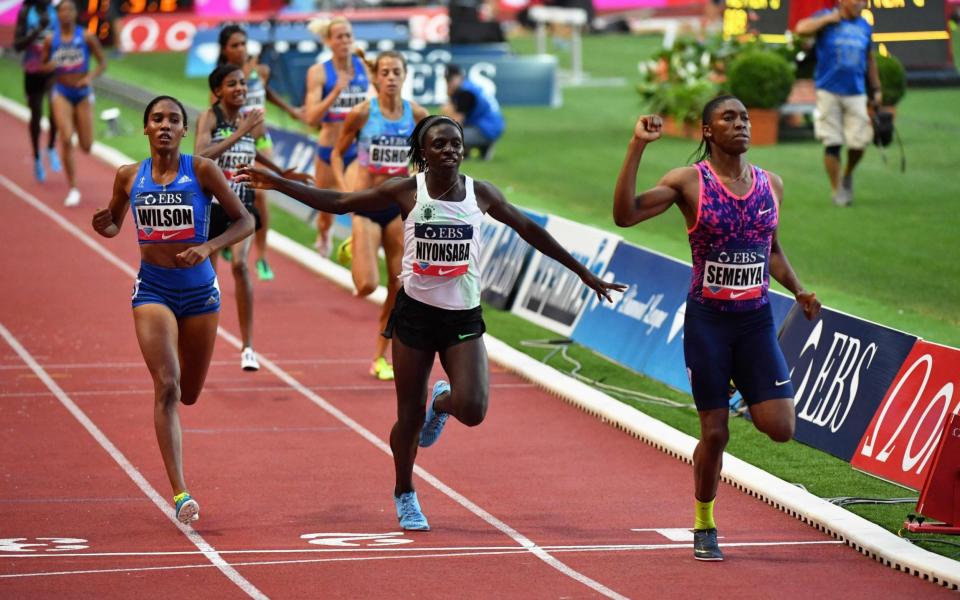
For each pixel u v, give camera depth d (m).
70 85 59.12
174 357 23.59
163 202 23.69
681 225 54.69
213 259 33.06
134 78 102.38
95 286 46.47
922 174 61.75
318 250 51.66
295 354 37.91
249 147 33.91
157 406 23.27
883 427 26.56
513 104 90.25
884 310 40.00
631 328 36.56
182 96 92.44
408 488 23.69
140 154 73.69
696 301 21.91
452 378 22.59
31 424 30.73
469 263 22.50
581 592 20.05
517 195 60.62
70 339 39.28
